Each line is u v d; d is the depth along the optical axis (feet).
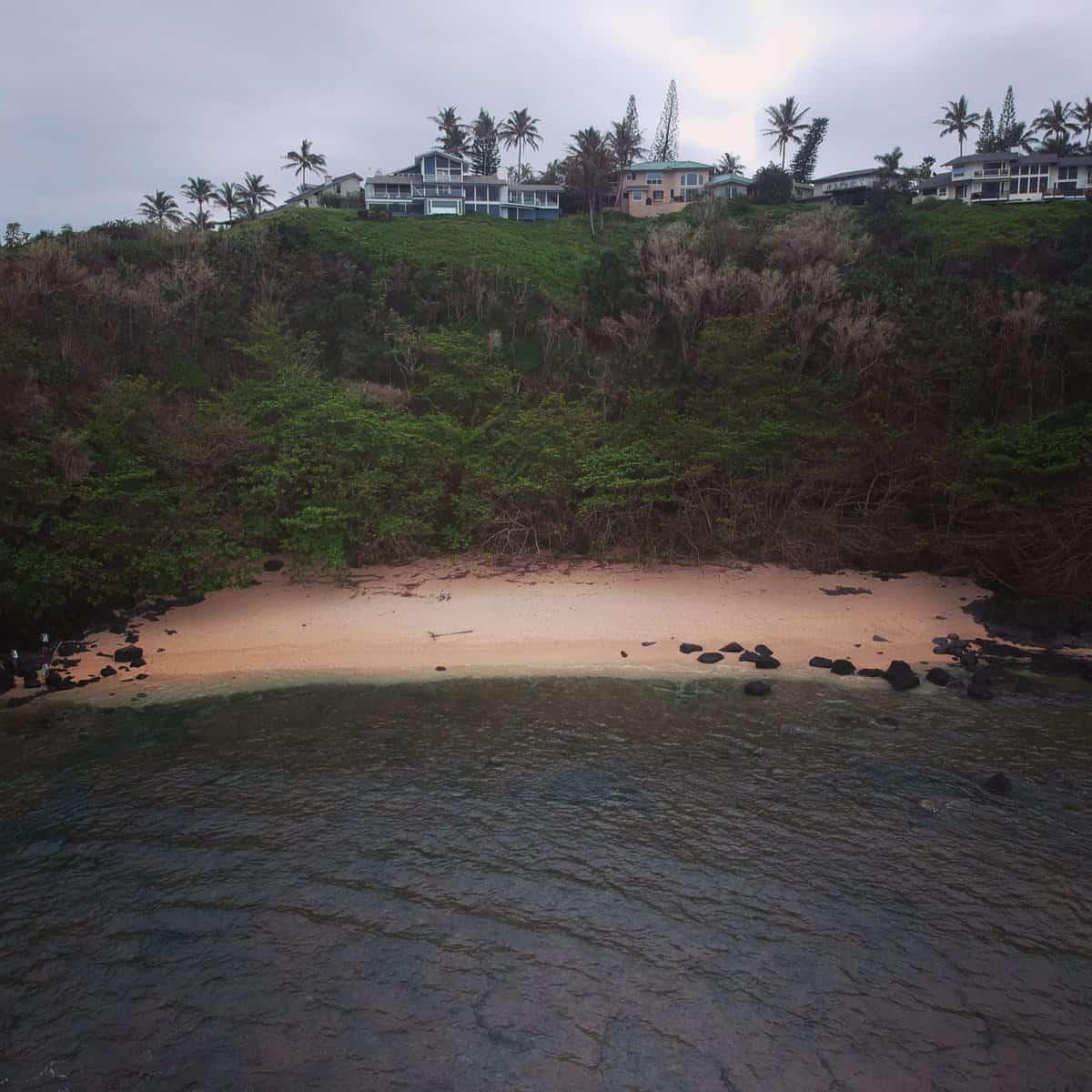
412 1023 20.71
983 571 59.57
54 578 48.60
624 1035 20.35
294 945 23.40
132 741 36.70
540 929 24.09
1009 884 26.09
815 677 45.11
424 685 43.75
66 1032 20.39
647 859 27.58
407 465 66.54
